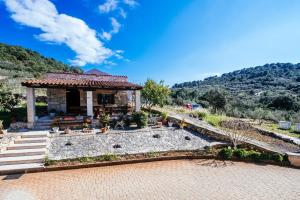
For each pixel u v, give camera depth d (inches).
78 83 648.4
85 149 473.1
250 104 1475.1
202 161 470.6
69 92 758.5
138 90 722.2
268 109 1400.1
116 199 286.2
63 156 437.4
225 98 1270.9
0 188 317.1
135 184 338.3
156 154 483.8
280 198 293.6
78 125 606.5
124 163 444.8
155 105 986.7
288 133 727.1
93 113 698.8
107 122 614.9
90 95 649.0
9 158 410.9
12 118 608.7
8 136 479.2
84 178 362.6
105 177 368.2
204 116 816.3
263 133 705.6
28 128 565.6
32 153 433.7
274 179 366.6
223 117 875.4
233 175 384.8
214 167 430.3
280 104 1451.8
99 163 428.1
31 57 2783.0
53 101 732.0
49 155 435.5
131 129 603.8
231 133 610.2
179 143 551.8
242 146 549.6
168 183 343.9
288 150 525.3
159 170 407.8
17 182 341.1
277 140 626.8
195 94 1889.8
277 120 1087.6
